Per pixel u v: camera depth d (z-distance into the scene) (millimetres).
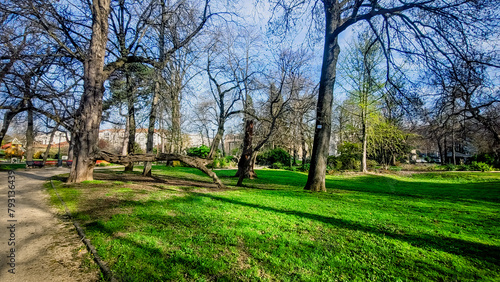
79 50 10328
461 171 28547
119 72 13969
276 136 17922
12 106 10367
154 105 13602
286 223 5137
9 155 36062
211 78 13430
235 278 2902
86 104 9703
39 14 8617
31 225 4641
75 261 3252
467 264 3482
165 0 11938
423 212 6727
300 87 11883
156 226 4578
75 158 9930
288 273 3090
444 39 7789
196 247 3711
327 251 3764
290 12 9750
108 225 4477
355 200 8266
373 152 30594
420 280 3037
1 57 8648
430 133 9539
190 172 21297
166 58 11508
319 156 10750
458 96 7598
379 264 3424
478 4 6973
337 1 10914
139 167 25891
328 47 10914
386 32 9750
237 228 4629
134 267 3025
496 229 5180
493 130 7625
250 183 14680
